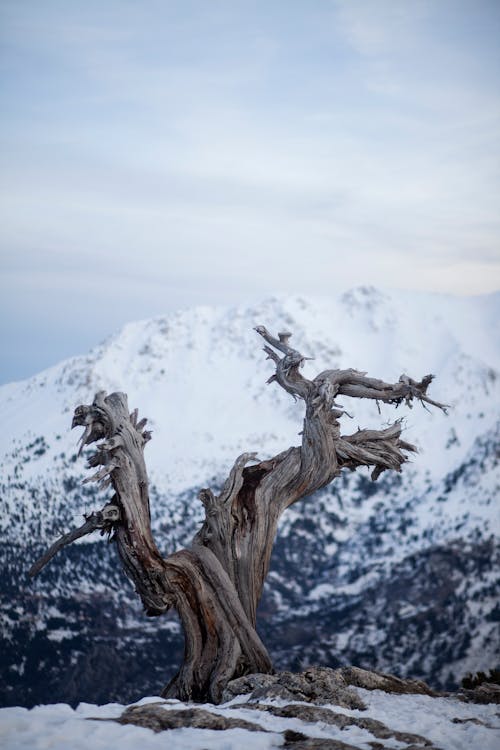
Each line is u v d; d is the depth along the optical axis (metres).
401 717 15.61
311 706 15.12
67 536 22.28
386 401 26.34
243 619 23.12
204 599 23.00
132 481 22.36
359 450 26.05
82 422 22.44
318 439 25.34
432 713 16.38
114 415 22.75
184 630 22.94
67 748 11.15
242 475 25.39
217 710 14.31
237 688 18.14
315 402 25.00
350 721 14.55
